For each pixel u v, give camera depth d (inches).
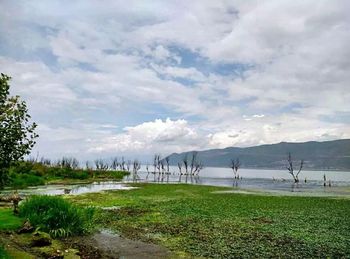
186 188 2876.5
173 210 1419.8
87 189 2650.1
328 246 827.4
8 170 633.0
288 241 874.8
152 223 1115.9
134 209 1448.1
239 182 4815.5
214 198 1985.7
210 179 5905.5
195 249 796.0
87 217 1034.1
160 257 733.9
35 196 1007.0
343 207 1600.6
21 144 611.8
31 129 617.6
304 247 816.9
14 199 1011.3
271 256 742.5
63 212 924.0
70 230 910.4
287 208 1539.1
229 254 756.6
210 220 1174.3
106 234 949.8
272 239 894.4
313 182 5364.2
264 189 3139.8
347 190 3132.4
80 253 745.6
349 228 1047.0
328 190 3129.9
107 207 1515.7
